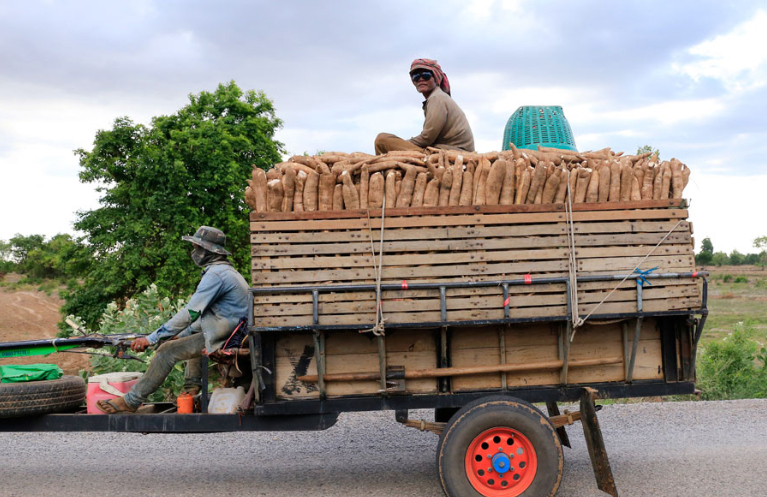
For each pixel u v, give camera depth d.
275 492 4.67
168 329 4.44
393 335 4.23
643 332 4.39
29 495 4.63
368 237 4.09
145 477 5.08
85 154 19.83
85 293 18.83
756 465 5.05
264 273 4.05
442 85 5.60
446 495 4.09
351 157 4.61
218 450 5.90
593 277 4.14
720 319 26.52
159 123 19.81
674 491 4.49
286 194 4.09
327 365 4.20
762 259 72.56
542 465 3.98
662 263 4.23
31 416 4.40
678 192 4.27
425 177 4.14
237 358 4.48
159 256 18.08
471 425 3.98
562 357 4.25
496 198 4.16
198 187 18.73
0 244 99.44
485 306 4.10
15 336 31.22
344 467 5.32
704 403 7.30
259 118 21.52
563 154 4.66
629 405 7.32
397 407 4.23
